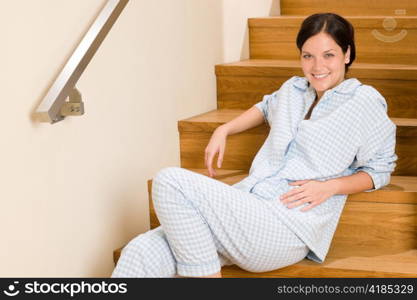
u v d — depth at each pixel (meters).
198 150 2.50
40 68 1.74
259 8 3.24
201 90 2.70
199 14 2.67
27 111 1.69
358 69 2.52
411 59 2.77
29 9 1.69
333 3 3.22
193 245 1.72
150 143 2.34
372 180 1.96
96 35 1.84
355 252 2.03
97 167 2.04
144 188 2.32
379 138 1.94
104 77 2.05
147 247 1.75
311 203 1.88
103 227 2.08
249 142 2.40
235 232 1.76
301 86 2.09
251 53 3.09
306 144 1.95
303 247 1.87
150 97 2.33
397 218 2.03
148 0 2.29
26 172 1.71
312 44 1.93
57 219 1.84
